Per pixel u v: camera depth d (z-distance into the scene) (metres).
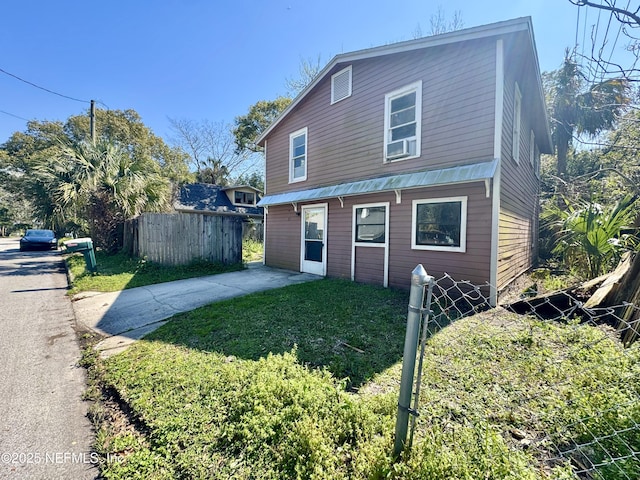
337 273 8.48
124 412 2.49
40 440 2.20
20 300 6.39
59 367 3.39
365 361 3.22
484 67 5.61
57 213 13.18
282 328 4.27
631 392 2.17
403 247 6.76
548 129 9.97
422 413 2.21
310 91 9.17
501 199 5.62
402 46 6.47
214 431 2.10
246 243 17.92
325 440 1.89
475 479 1.52
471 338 3.63
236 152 31.33
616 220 5.72
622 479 1.55
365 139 7.71
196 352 3.49
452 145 6.02
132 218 11.28
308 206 9.45
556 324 3.99
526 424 2.10
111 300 6.29
